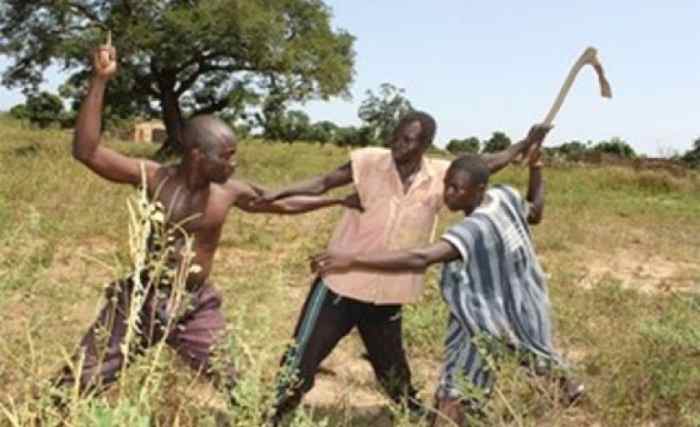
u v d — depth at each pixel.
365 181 4.39
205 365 3.86
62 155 19.75
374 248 4.43
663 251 13.75
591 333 6.64
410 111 4.44
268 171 24.33
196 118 3.78
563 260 11.53
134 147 36.50
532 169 4.78
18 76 31.31
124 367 2.95
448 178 4.33
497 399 4.28
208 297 3.95
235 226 11.52
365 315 4.49
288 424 3.96
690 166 36.44
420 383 4.92
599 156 36.94
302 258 9.32
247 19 29.45
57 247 8.13
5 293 3.96
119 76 30.83
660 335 5.46
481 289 4.29
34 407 3.16
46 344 4.03
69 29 30.64
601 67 4.74
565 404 4.55
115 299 3.54
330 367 5.91
